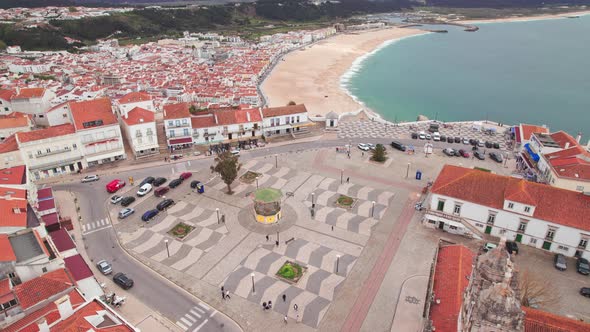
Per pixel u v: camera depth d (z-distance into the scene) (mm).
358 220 87062
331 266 73250
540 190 77312
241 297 66312
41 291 57125
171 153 119438
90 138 109250
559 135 104875
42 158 103438
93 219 87688
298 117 134750
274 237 81438
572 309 62469
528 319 42781
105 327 46594
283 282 69438
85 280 65438
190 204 93375
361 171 109375
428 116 182875
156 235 82312
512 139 132875
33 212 75688
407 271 71875
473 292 37688
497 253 37469
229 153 96938
